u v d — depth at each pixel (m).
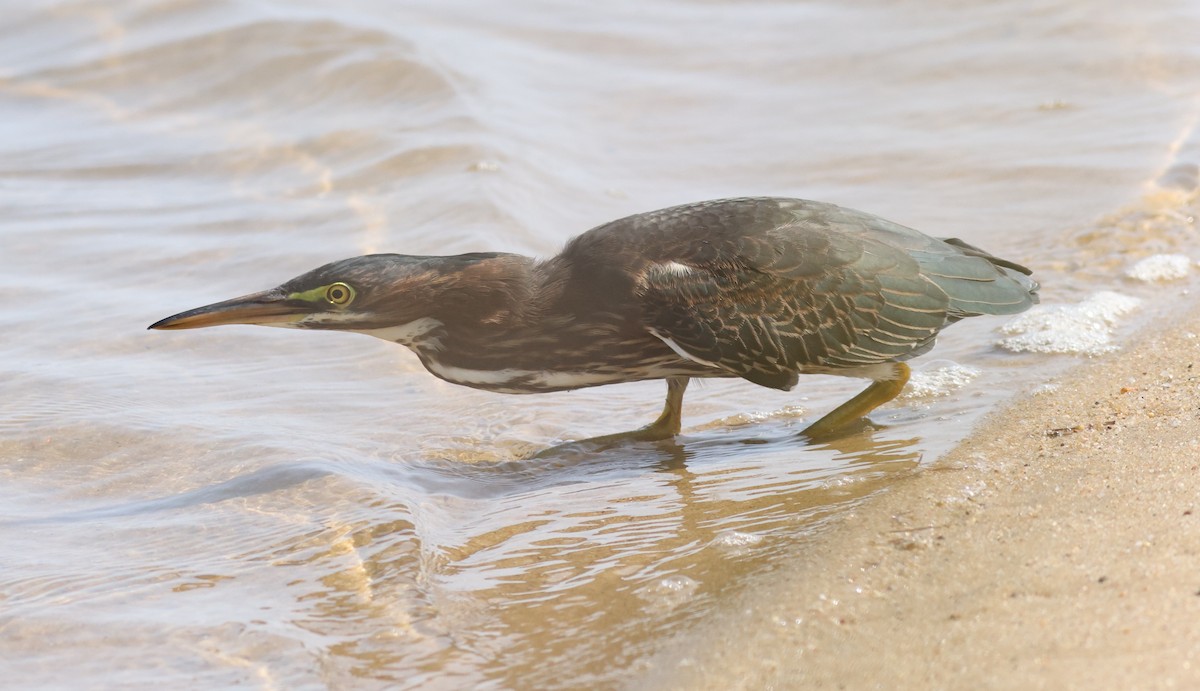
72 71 22.58
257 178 19.19
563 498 10.91
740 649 7.82
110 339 14.66
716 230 11.84
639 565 9.32
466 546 9.99
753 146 20.23
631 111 21.55
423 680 8.08
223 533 10.36
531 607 8.87
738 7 25.34
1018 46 22.75
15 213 18.09
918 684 7.23
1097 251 15.96
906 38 23.53
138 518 10.77
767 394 13.57
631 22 24.77
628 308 11.71
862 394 12.21
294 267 16.42
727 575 8.94
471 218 17.12
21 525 10.73
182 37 22.88
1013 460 10.38
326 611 9.06
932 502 9.63
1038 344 13.44
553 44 23.92
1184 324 13.34
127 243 17.17
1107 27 23.00
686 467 11.51
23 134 20.89
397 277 11.63
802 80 22.44
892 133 20.38
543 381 12.06
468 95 20.94
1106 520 8.81
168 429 12.45
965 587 8.20
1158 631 7.27
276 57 22.22
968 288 12.12
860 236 11.96
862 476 10.56
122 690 8.21
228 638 8.77
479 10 24.83
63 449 12.14
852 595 8.28
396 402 13.32
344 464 11.61
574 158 19.72
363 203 18.09
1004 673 7.16
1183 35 22.48
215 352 14.48
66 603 9.32
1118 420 10.97
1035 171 18.61
